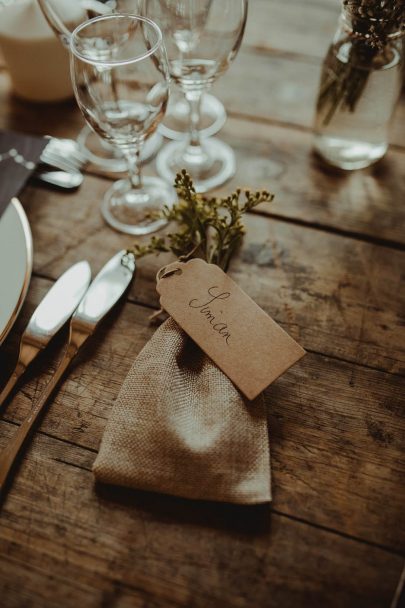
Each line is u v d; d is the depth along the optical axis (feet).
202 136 1.85
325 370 1.38
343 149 1.69
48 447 1.28
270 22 2.14
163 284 1.33
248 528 1.17
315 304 1.48
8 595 1.13
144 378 1.26
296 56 2.03
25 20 1.74
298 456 1.26
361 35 1.44
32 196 1.72
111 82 1.45
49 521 1.20
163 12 1.48
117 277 1.48
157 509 1.20
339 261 1.56
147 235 1.62
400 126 1.84
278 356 1.25
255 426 1.23
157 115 1.51
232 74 2.00
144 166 1.81
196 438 1.20
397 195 1.68
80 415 1.32
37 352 1.36
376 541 1.16
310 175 1.74
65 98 1.95
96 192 1.73
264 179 1.73
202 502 1.20
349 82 1.53
